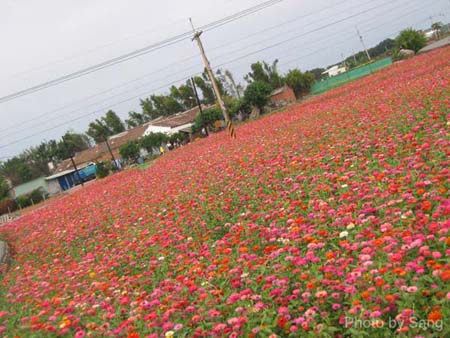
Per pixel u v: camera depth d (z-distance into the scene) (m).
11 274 12.31
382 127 13.03
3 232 24.70
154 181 20.67
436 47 73.50
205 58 32.41
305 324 4.25
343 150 11.84
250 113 63.72
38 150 92.75
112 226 14.20
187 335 5.04
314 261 5.43
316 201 7.93
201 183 14.74
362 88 33.66
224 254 7.07
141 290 7.05
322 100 37.88
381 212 6.49
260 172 12.73
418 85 20.31
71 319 6.32
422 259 4.54
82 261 10.63
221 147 24.69
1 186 65.31
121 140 77.75
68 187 74.81
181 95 97.69
